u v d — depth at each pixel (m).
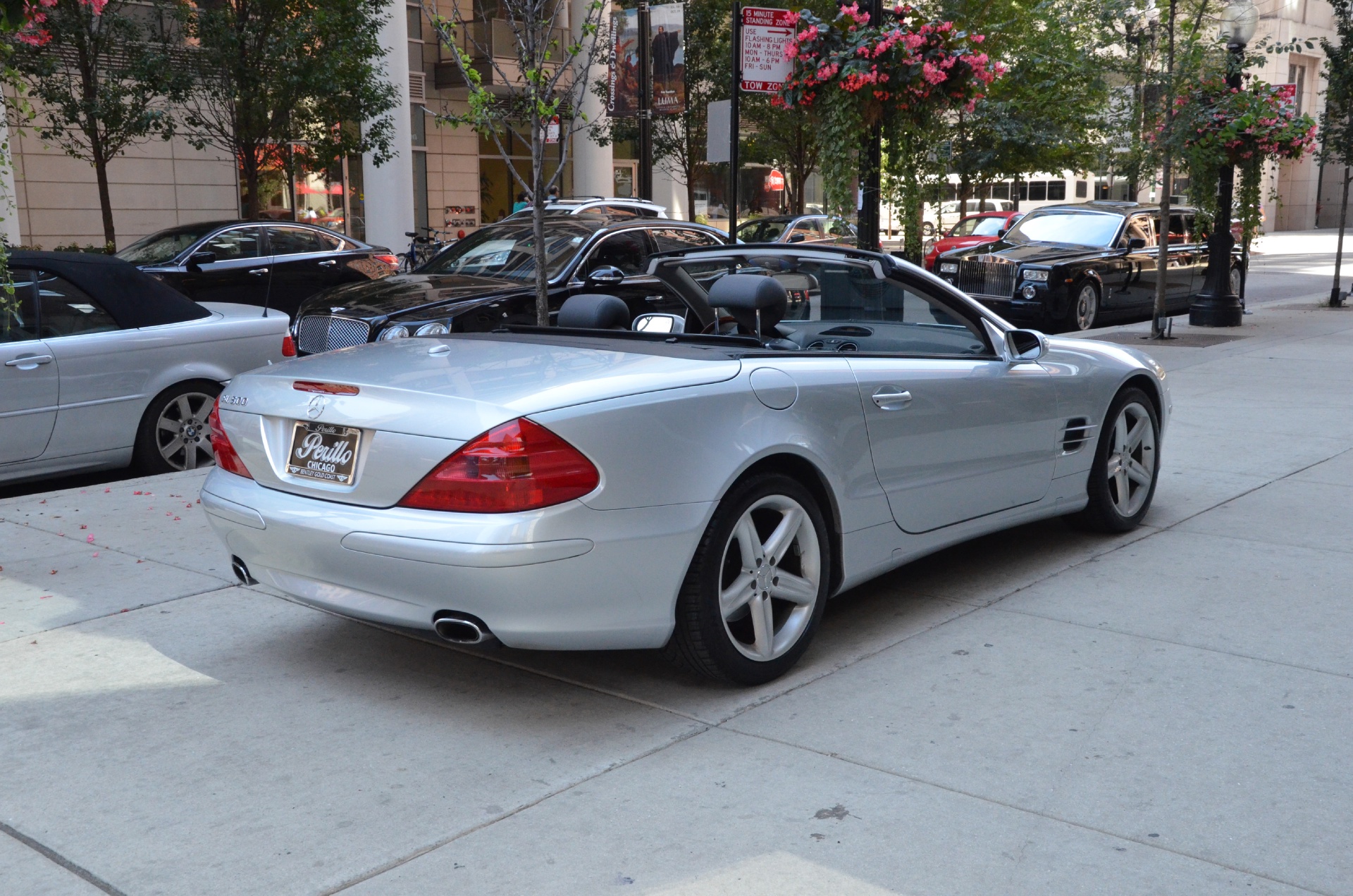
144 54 15.86
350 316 8.77
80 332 7.18
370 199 23.98
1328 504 6.44
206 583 5.22
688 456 3.68
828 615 4.79
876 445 4.36
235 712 3.85
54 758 3.52
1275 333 14.92
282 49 15.82
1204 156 14.25
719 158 9.84
